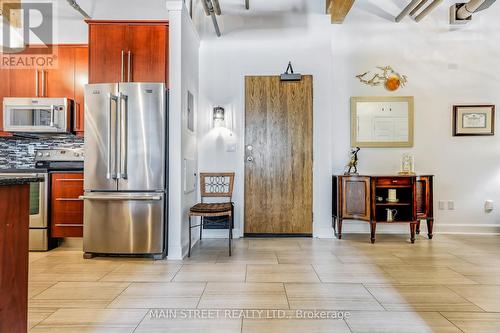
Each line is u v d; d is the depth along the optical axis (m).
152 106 3.05
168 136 3.16
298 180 4.12
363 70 4.27
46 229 3.35
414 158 4.27
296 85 4.14
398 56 4.29
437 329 1.72
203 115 4.14
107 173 3.04
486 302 2.06
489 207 4.24
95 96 3.07
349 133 4.30
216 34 4.14
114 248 3.05
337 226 4.01
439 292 2.22
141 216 3.03
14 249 1.25
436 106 4.28
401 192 3.96
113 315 1.88
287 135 4.13
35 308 1.97
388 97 4.27
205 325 1.76
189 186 3.56
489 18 4.25
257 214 4.13
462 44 4.27
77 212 3.40
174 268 2.77
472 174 4.27
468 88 4.27
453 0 4.25
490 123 4.25
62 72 3.66
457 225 4.25
